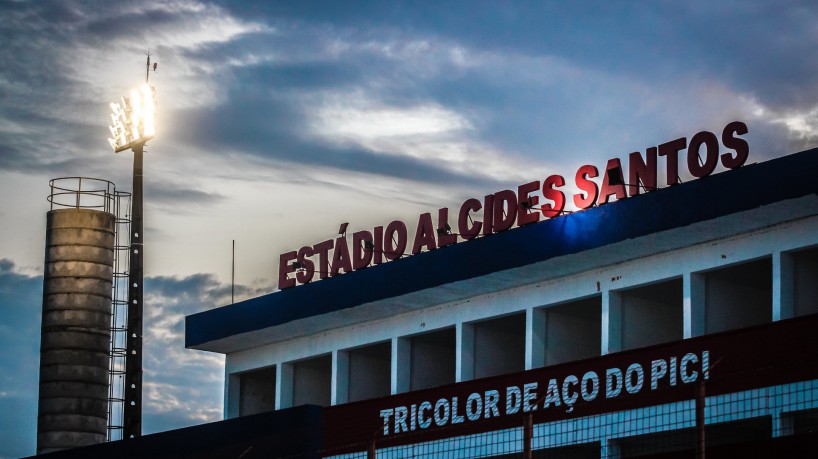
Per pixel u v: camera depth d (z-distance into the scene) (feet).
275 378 249.14
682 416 171.94
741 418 165.89
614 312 189.47
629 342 190.39
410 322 215.92
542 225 191.21
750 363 166.20
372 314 219.20
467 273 199.21
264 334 234.38
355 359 228.63
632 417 177.37
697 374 171.53
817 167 163.94
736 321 183.01
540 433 187.21
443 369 220.23
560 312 200.95
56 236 295.28
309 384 238.89
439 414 200.23
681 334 194.08
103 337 294.05
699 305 180.86
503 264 194.70
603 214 184.44
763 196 168.25
